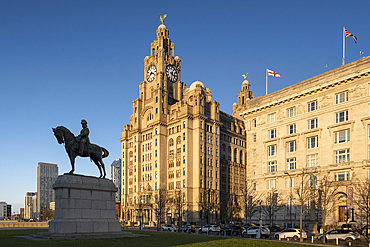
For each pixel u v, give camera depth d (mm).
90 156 41188
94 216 38594
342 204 65188
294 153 76312
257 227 61281
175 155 132000
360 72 64188
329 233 48031
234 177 149625
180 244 34531
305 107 75375
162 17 161750
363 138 63250
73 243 30531
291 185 75438
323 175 68625
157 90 140875
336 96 69750
